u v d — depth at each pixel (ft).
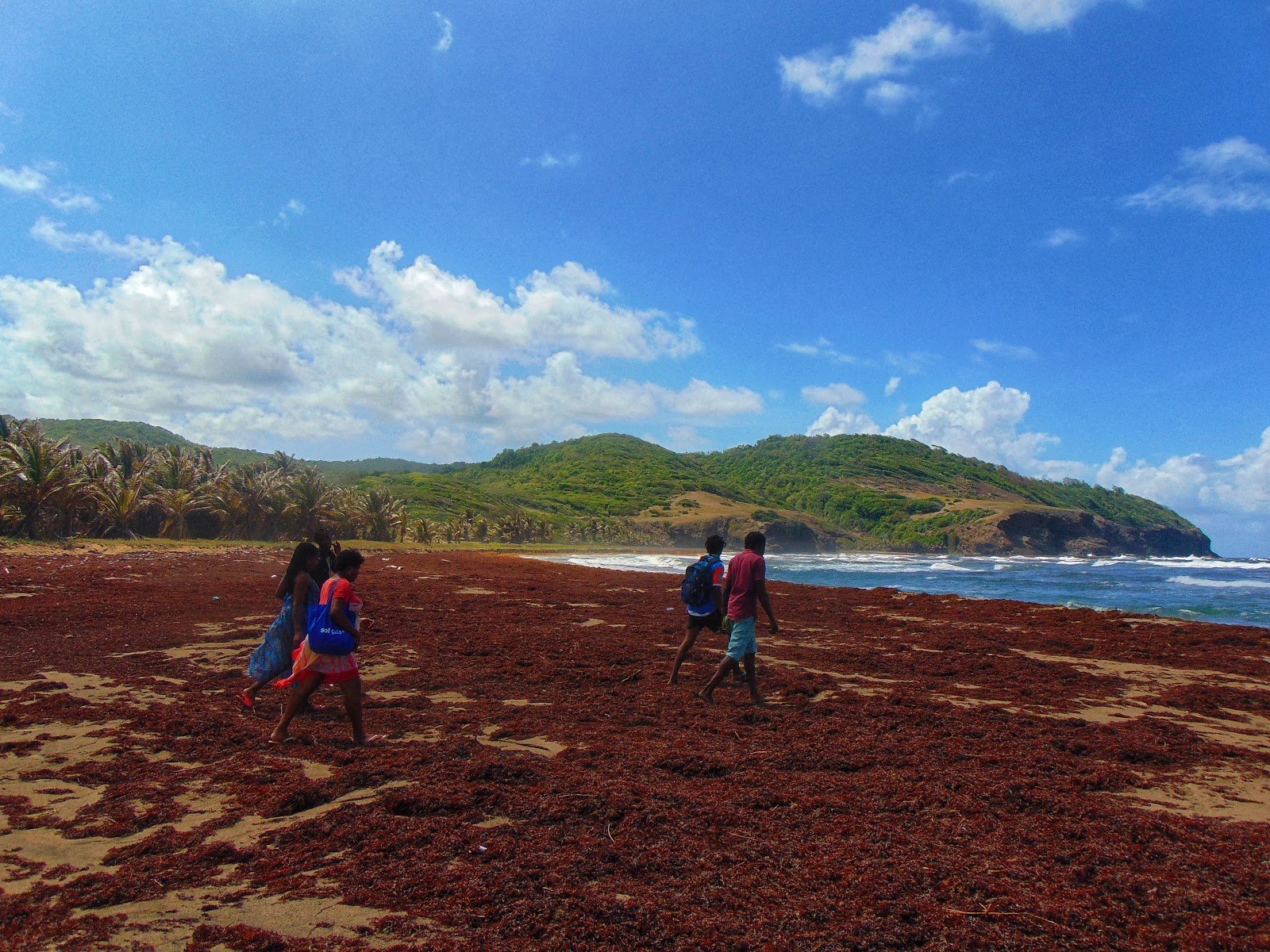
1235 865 12.26
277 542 174.70
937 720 22.33
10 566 73.00
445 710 22.80
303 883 11.27
